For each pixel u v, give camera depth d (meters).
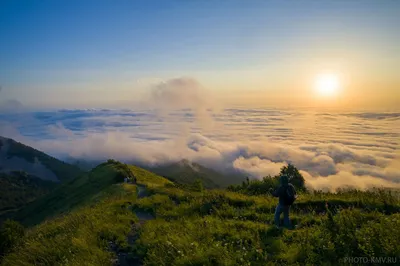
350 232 9.23
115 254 11.25
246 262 8.55
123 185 38.56
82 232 13.34
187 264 8.94
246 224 11.94
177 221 13.87
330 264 7.90
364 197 14.70
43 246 12.80
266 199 16.52
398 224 9.28
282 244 9.47
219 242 9.95
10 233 25.91
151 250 10.54
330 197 15.55
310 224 11.62
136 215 17.06
